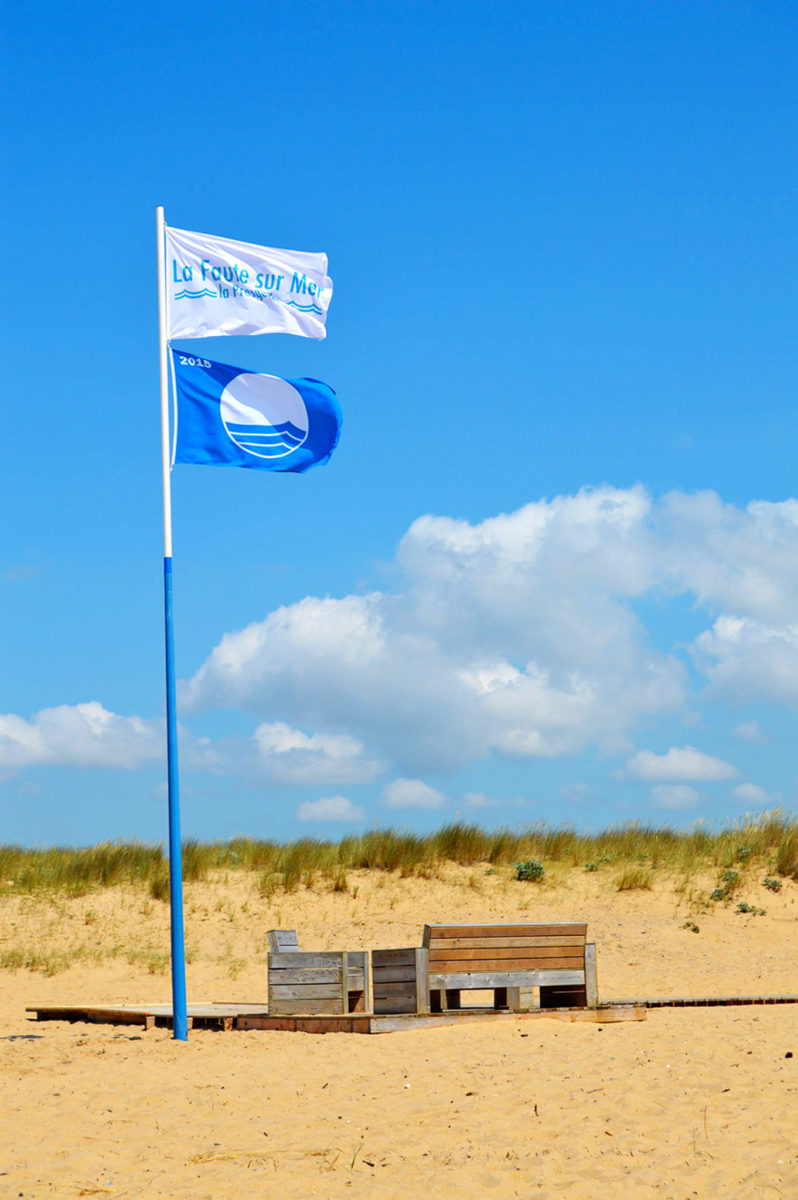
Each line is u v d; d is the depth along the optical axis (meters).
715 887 19.41
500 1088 7.50
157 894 18.45
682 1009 10.95
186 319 11.35
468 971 10.34
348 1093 7.57
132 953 15.77
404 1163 6.01
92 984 14.37
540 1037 9.39
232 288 11.55
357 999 11.03
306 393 11.78
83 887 18.55
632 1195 5.39
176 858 10.34
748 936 16.84
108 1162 6.16
